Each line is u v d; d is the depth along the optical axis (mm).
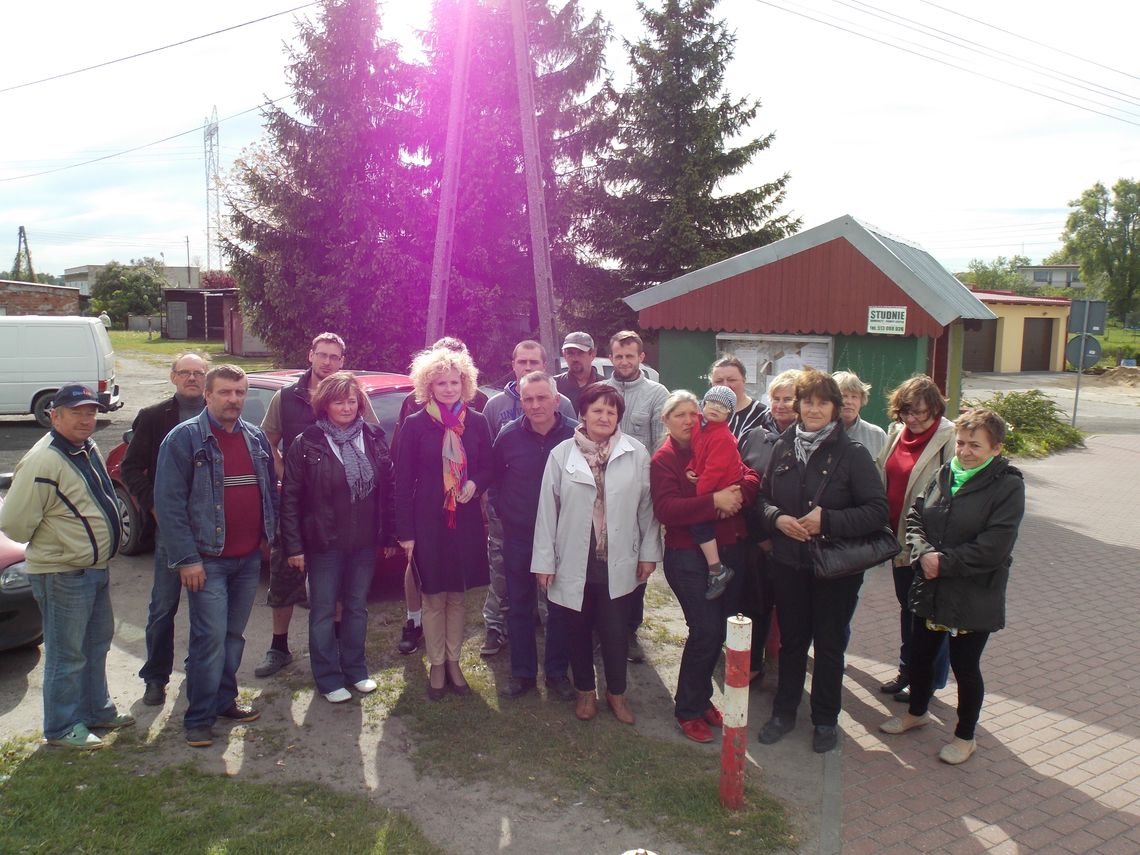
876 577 7094
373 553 4508
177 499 3801
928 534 3846
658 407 5176
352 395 4309
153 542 6965
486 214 17031
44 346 15156
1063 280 80750
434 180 16906
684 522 3951
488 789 3586
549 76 17438
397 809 3414
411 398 4781
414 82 16609
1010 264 82375
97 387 15523
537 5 17062
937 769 3859
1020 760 3955
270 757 3805
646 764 3801
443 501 4293
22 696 4418
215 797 3439
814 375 3893
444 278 10672
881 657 5266
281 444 5184
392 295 16094
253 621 5559
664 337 11344
